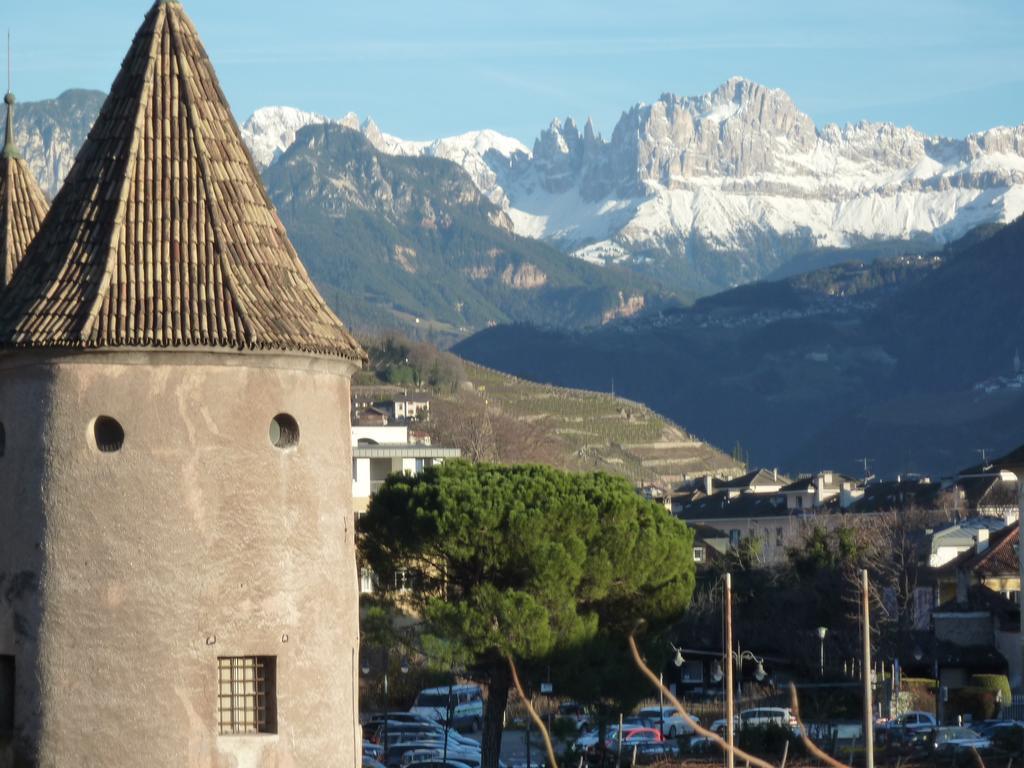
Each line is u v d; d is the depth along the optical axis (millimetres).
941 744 126125
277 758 49188
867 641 70062
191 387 49312
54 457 48875
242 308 50125
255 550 49469
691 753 120375
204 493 49094
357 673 52344
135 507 48625
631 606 109312
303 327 51156
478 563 105250
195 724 48406
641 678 106812
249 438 49719
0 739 48844
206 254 51469
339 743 50844
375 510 107438
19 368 49688
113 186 52219
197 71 54562
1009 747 126375
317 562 50625
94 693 48156
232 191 53219
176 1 55156
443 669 106375
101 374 48969
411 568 108000
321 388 51531
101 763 48000
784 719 135625
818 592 183625
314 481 50875
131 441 48844
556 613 103688
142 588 48469
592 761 115000
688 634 179000
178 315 49562
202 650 48625
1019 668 180500
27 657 48625
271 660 49812
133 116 53219
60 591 48469
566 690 104188
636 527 106812
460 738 128375
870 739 69125
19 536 49188
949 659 181250
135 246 51156
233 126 54781
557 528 105125
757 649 178500
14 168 60656
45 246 51875
